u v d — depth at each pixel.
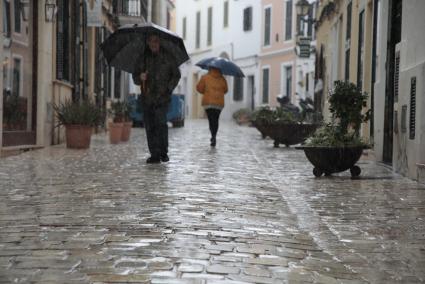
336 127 14.73
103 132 34.47
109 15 37.81
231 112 67.88
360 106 14.59
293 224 9.22
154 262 6.71
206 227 8.56
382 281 6.60
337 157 14.22
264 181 13.64
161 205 10.08
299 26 51.62
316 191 12.32
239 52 66.69
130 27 16.91
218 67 24.12
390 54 16.97
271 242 7.94
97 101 33.81
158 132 16.84
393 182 13.55
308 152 14.50
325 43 35.44
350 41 24.73
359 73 22.67
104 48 17.56
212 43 73.94
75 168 15.27
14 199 10.58
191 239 7.83
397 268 7.09
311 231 8.85
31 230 8.19
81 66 28.75
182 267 6.56
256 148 23.86
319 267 6.96
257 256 7.22
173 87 17.02
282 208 10.42
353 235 8.62
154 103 16.75
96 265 6.56
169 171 14.86
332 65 31.72
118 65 17.89
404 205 10.79
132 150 21.22
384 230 8.93
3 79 18.58
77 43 27.20
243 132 38.09
